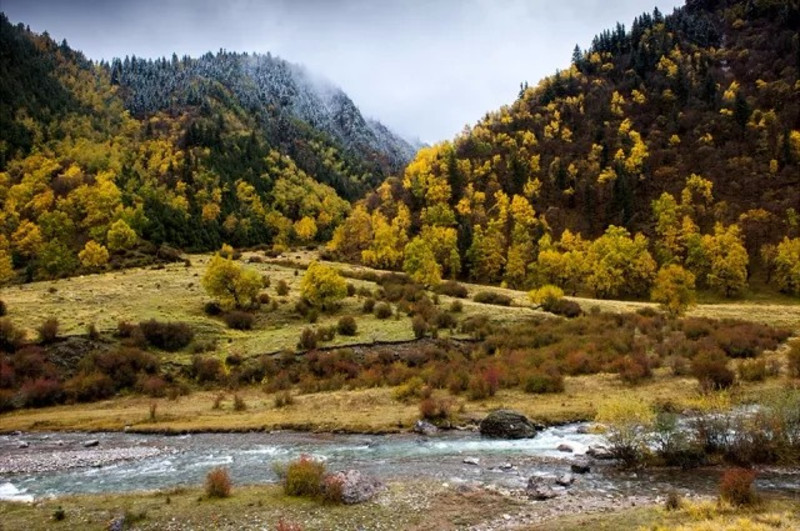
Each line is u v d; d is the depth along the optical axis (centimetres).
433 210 15075
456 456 2964
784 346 5744
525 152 18712
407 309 7625
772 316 7800
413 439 3431
